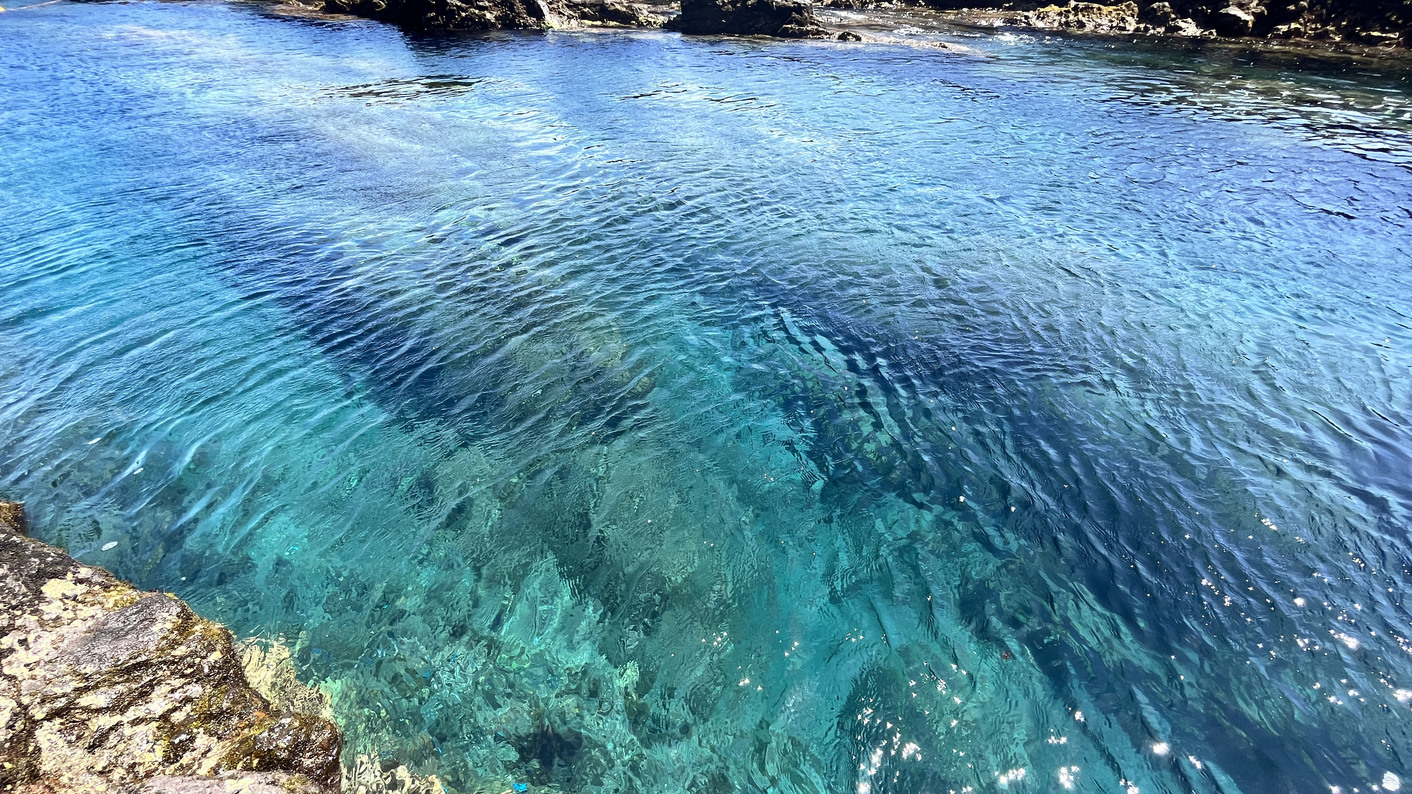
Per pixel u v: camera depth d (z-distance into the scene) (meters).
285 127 20.45
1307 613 5.92
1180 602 6.06
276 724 4.95
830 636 5.91
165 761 4.55
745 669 5.70
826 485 7.54
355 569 6.63
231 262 12.48
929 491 7.41
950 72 29.19
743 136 20.39
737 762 5.11
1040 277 11.95
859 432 8.31
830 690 5.50
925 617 6.03
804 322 10.70
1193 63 30.39
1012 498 7.25
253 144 18.92
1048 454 7.84
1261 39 35.72
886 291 11.54
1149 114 22.27
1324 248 12.95
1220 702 5.26
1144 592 6.16
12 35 34.41
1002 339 10.11
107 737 4.60
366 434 8.39
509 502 7.38
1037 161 17.95
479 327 10.54
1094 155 18.36
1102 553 6.57
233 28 38.47
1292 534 6.68
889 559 6.61
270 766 4.70
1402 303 10.99
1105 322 10.51
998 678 5.50
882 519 7.07
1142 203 15.16
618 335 10.35
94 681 4.94
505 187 16.20
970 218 14.48
